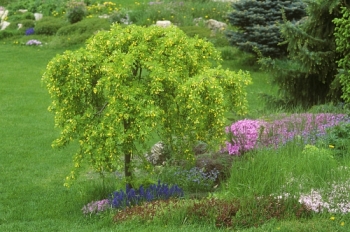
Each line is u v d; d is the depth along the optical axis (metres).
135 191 8.23
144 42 8.07
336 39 11.76
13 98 16.83
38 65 21.38
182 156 8.41
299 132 10.14
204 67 8.35
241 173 8.14
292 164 8.28
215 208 7.32
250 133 10.07
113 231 7.12
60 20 26.95
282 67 12.80
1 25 27.88
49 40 25.17
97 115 8.14
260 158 8.43
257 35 18.67
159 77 7.67
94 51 8.11
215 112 7.66
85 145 7.85
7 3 31.73
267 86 17.53
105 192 8.94
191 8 25.61
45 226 7.70
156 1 27.83
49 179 10.18
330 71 12.57
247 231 6.80
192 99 7.50
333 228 6.71
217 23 23.86
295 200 7.32
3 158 11.37
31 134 13.20
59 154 11.77
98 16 26.64
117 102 7.61
